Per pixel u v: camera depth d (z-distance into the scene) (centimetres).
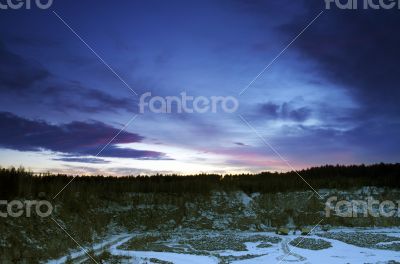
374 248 5788
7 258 3994
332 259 4991
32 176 6322
